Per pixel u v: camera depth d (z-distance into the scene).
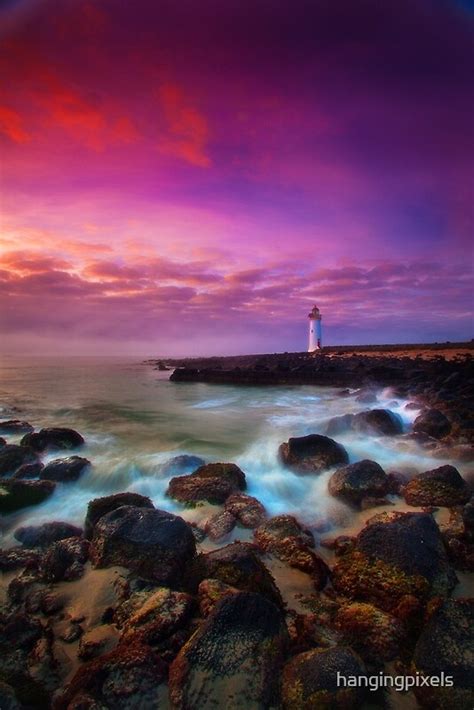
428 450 12.30
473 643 3.96
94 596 5.39
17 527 7.92
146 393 34.94
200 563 5.69
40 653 4.40
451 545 6.21
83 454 13.25
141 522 6.32
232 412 23.70
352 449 12.52
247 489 9.62
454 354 55.31
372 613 4.62
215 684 3.63
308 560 5.96
